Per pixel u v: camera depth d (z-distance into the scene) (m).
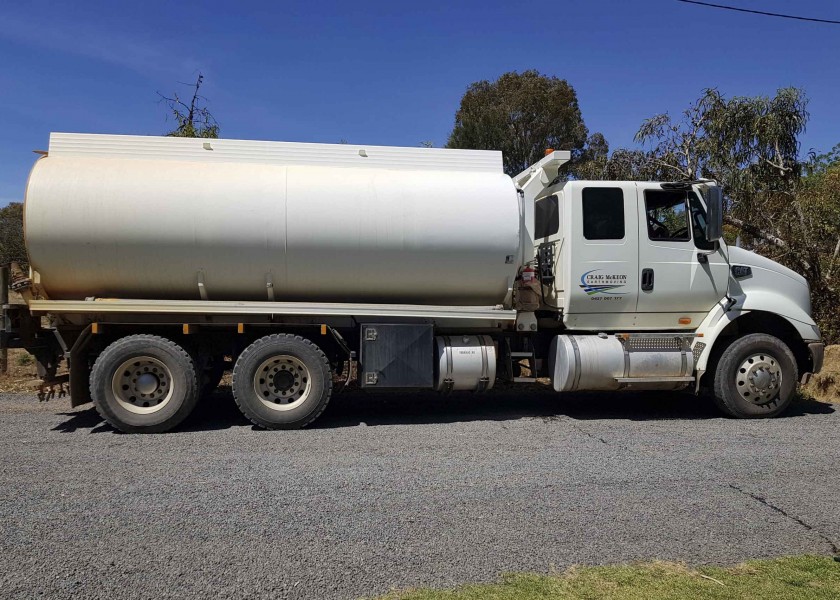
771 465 5.57
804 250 12.34
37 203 6.41
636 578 3.43
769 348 7.52
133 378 6.69
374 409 8.11
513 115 31.17
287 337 6.84
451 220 7.04
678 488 4.93
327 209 6.82
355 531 4.04
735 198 12.91
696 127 13.49
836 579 3.45
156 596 3.21
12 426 6.98
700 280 7.58
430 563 3.59
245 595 3.22
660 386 7.53
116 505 4.45
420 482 5.02
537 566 3.57
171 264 6.70
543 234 7.97
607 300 7.46
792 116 12.37
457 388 7.39
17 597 3.18
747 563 3.65
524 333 7.81
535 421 7.40
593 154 32.50
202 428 6.94
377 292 7.23
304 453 5.87
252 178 6.84
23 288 6.64
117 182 6.58
